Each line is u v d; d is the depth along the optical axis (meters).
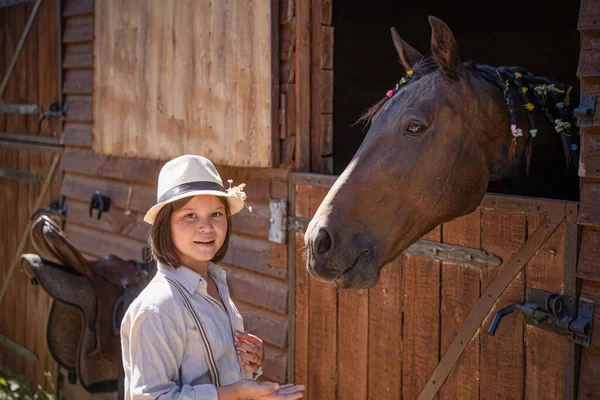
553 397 2.21
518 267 2.29
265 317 3.48
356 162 2.12
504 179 2.44
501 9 4.68
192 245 1.88
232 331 1.95
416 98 2.12
